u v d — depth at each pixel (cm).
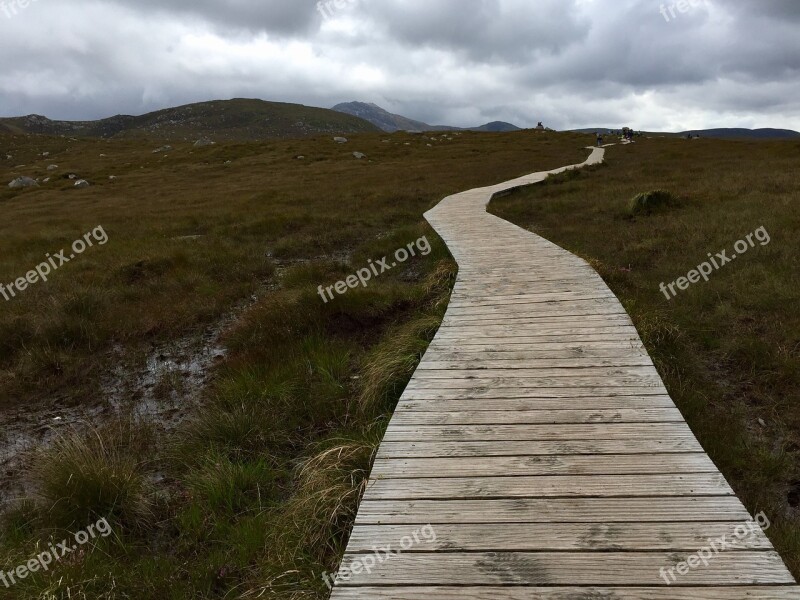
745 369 578
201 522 398
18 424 605
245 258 1231
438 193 2200
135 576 354
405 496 319
